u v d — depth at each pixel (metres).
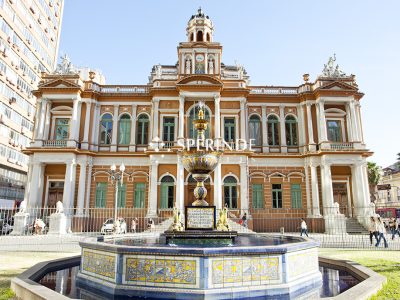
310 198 29.41
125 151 30.45
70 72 31.36
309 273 8.06
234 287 6.56
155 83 30.55
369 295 6.45
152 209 27.19
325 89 30.00
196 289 6.38
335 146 29.25
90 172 29.72
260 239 11.02
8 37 37.03
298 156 30.30
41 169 29.25
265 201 29.64
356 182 28.81
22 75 40.97
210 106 30.08
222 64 38.53
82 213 28.20
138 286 6.69
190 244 8.92
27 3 41.91
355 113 30.66
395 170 57.34
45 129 29.78
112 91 32.09
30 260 12.92
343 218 26.67
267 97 31.98
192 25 34.53
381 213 46.41
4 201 35.78
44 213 27.39
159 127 29.69
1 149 36.03
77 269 10.16
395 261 12.39
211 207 9.97
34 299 6.11
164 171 28.31
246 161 28.11
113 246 7.07
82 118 30.50
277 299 6.76
